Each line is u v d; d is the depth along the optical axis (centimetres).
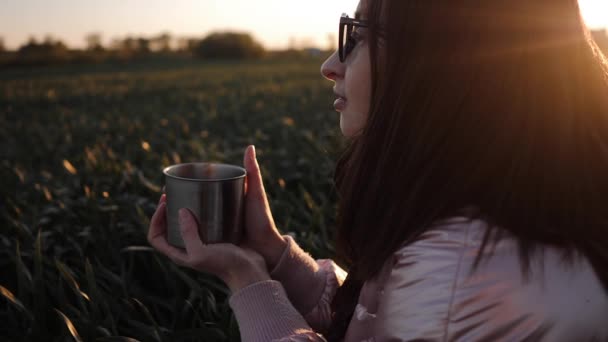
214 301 225
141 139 752
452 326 80
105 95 2025
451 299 81
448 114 90
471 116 89
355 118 114
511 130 88
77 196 422
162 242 125
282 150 588
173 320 219
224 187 115
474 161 89
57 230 317
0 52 7756
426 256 86
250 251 126
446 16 89
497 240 81
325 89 1853
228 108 1327
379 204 102
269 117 1075
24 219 349
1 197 404
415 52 93
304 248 272
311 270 144
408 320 84
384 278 106
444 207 88
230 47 8100
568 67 89
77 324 195
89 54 8175
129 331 210
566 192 85
